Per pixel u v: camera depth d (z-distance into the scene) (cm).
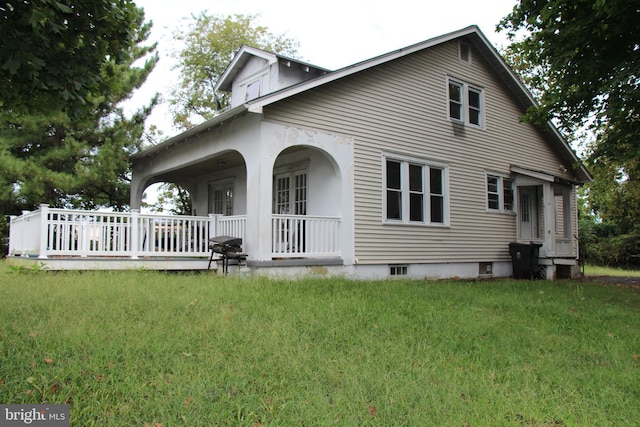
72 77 431
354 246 1084
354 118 1107
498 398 341
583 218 3509
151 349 403
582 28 914
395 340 479
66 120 1456
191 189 1670
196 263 1032
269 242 938
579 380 396
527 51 1083
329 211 1097
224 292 676
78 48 438
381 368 391
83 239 923
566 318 662
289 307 598
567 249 1493
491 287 1012
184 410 300
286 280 880
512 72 1486
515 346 488
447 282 1102
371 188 1130
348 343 459
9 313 502
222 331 466
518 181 1510
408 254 1196
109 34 459
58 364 358
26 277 795
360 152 1114
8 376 338
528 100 1546
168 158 1309
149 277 834
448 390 352
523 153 1566
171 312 536
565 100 1042
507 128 1521
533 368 418
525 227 1571
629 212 2483
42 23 373
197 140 1160
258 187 934
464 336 512
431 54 1309
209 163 1366
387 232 1155
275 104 966
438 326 552
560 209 1709
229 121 1026
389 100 1187
